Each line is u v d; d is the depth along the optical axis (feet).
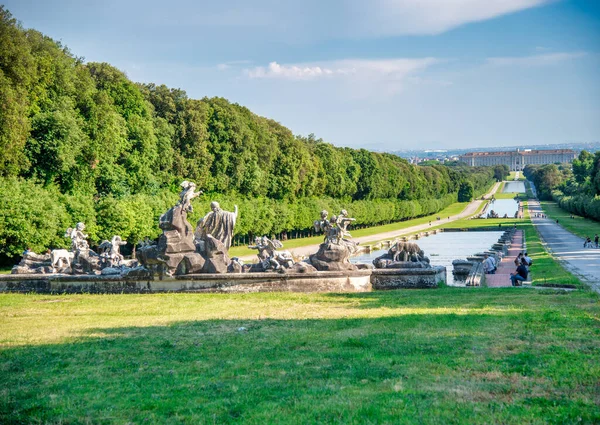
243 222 310.86
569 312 76.07
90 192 225.35
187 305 92.38
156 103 283.38
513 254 237.86
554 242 308.60
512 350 56.54
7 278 113.50
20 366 55.88
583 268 169.78
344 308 86.17
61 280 111.86
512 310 79.20
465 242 383.04
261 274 107.86
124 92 247.50
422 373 49.70
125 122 242.78
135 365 55.72
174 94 293.64
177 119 281.33
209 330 71.05
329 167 467.11
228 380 49.98
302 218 388.16
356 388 46.34
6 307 93.61
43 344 65.16
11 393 48.01
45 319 81.92
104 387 49.21
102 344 64.54
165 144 266.98
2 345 65.16
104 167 231.09
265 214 337.31
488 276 157.99
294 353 57.82
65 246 200.85
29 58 186.29
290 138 381.81
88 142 216.33
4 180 188.55
